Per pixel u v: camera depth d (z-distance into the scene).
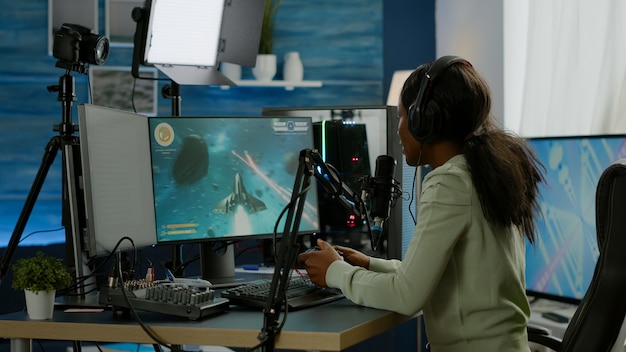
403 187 2.60
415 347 4.24
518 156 1.80
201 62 2.76
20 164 4.49
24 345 1.84
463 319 1.75
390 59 4.84
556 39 3.38
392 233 2.54
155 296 1.83
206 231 2.27
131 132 2.13
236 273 2.49
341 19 4.79
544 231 2.95
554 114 3.35
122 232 2.05
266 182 2.37
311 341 1.63
